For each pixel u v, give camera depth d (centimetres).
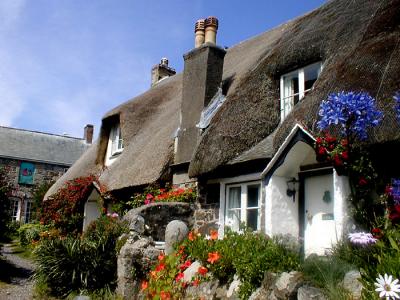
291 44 879
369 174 562
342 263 441
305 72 859
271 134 871
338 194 579
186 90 1134
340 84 639
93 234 957
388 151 564
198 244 654
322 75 712
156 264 737
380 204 553
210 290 571
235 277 546
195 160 917
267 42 1305
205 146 907
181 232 751
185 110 1113
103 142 1639
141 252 779
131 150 1404
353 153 564
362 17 778
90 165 1703
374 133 546
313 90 694
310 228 711
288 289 432
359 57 655
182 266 649
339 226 568
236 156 852
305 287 420
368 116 527
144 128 1523
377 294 361
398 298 349
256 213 818
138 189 1182
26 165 3241
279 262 492
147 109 1600
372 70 612
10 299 830
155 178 1081
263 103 889
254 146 858
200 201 946
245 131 866
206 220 915
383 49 630
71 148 3616
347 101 529
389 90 563
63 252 891
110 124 1647
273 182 723
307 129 641
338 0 923
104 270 866
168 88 1730
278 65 883
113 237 907
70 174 1864
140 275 768
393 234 449
